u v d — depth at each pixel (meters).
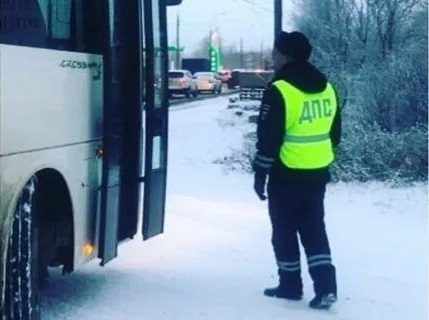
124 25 6.44
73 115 5.55
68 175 5.49
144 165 6.62
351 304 6.31
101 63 5.96
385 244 8.85
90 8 5.90
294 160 5.98
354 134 14.82
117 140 6.30
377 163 14.35
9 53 4.65
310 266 6.12
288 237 6.24
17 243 4.96
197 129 27.67
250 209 11.20
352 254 8.23
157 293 6.50
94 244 6.04
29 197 5.04
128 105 6.56
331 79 17.31
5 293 4.89
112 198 6.18
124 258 7.70
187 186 14.13
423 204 12.13
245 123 29.78
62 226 5.67
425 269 7.62
